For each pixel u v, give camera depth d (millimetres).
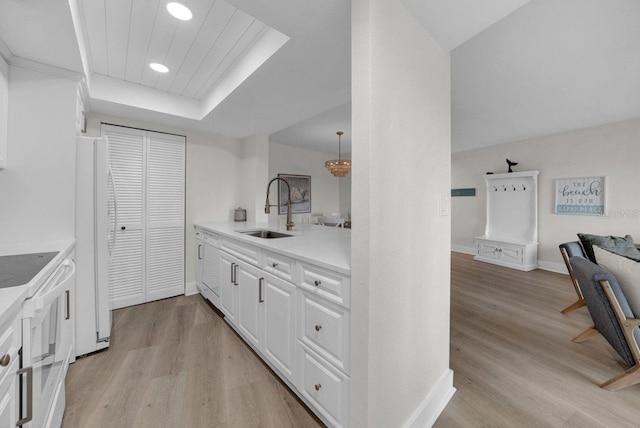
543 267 4484
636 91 2795
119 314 2688
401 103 1158
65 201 1843
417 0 1141
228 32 1788
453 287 3582
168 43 1919
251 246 1962
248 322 2002
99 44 1930
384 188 1071
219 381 1687
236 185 3738
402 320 1207
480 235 5500
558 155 4297
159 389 1610
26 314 903
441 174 1506
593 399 1555
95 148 1982
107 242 2029
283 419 1395
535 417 1423
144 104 2605
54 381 1215
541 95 2984
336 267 1187
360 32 1015
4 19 1318
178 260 3223
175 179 3195
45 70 1768
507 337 2266
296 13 1315
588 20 1812
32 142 1743
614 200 3723
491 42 2074
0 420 718
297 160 6215
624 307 1688
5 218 1678
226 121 2992
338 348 1209
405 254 1216
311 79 2014
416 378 1323
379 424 1086
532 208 4594
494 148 5215
